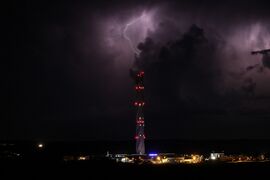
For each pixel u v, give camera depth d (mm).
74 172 93812
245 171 98375
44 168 98812
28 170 94375
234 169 103500
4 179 80000
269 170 100938
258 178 85312
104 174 92438
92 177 87000
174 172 96625
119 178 86188
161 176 90312
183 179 84812
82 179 83750
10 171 91875
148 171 98812
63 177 85938
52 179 82375
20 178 82375
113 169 101312
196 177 87812
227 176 89625
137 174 93125
